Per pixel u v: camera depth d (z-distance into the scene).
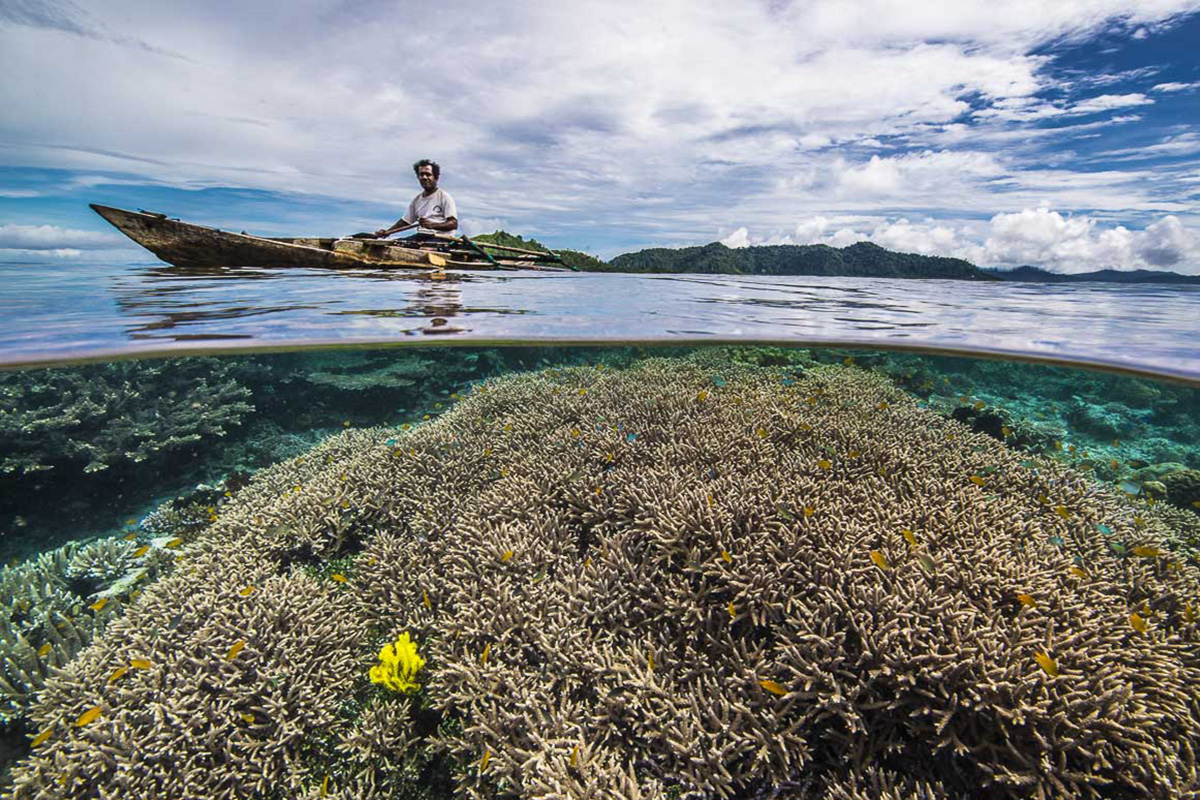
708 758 1.18
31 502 3.46
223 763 1.38
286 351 2.79
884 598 1.29
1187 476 3.16
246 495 2.79
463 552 1.75
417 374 5.17
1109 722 1.12
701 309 3.30
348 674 1.60
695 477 1.85
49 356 1.92
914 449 2.23
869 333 3.03
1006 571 1.44
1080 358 2.67
